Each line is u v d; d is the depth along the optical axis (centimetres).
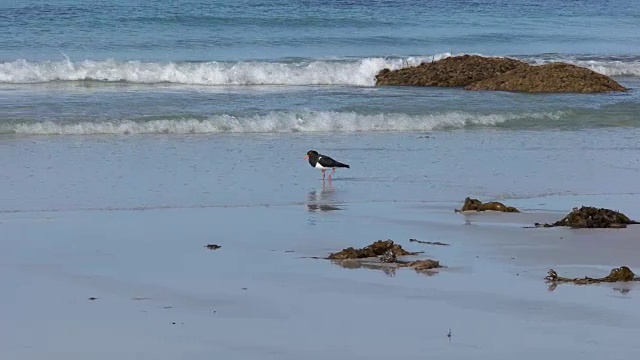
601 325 1264
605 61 4762
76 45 4809
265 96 3572
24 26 5294
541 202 2123
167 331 1232
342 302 1363
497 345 1184
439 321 1277
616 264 1606
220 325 1257
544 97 3691
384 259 1594
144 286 1443
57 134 2842
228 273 1521
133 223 1872
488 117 3212
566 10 7388
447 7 7019
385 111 3309
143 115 3081
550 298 1388
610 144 2866
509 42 5659
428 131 3075
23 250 1655
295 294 1402
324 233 1814
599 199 2164
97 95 3491
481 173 2427
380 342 1194
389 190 2228
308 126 3036
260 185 2256
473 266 1575
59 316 1291
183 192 2166
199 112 3175
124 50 4741
